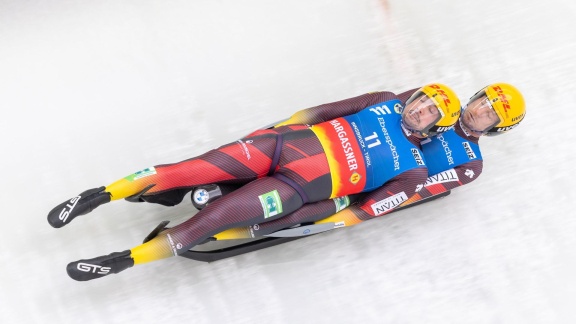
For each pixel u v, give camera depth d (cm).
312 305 1458
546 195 1609
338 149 1350
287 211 1323
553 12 1806
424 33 1767
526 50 1762
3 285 1385
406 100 1484
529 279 1530
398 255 1523
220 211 1270
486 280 1523
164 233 1268
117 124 1567
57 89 1580
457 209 1582
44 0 1659
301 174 1321
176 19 1694
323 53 1717
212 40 1688
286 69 1686
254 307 1438
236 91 1644
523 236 1567
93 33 1648
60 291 1397
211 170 1307
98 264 1223
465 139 1477
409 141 1396
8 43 1608
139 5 1692
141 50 1648
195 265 1449
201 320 1416
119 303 1404
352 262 1504
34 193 1473
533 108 1697
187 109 1605
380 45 1744
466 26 1783
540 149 1656
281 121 1479
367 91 1692
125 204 1480
